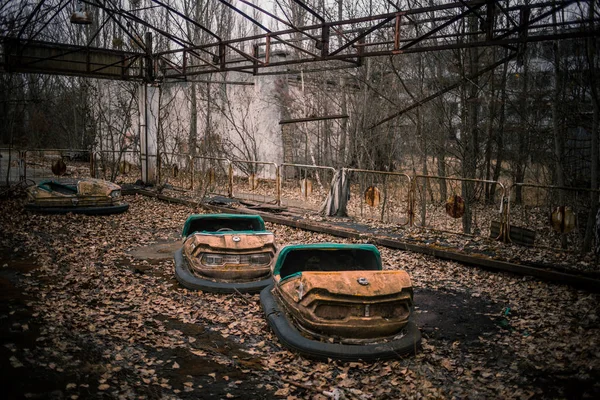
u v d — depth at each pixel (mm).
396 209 16375
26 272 7676
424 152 13742
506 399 4305
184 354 5125
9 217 11711
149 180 18062
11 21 13359
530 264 8227
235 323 5957
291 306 5285
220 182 20828
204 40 23359
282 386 4508
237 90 22859
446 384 4617
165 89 23953
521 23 9250
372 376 4672
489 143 16156
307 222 11805
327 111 20141
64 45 15578
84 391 4148
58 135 30266
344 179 12844
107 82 25125
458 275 8297
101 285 7227
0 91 21531
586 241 10023
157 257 9234
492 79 14484
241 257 7180
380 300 5008
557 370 4832
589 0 7582
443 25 8547
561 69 11453
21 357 4652
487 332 5918
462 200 10156
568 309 6574
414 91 17172
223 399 4250
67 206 12547
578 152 15258
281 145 22078
